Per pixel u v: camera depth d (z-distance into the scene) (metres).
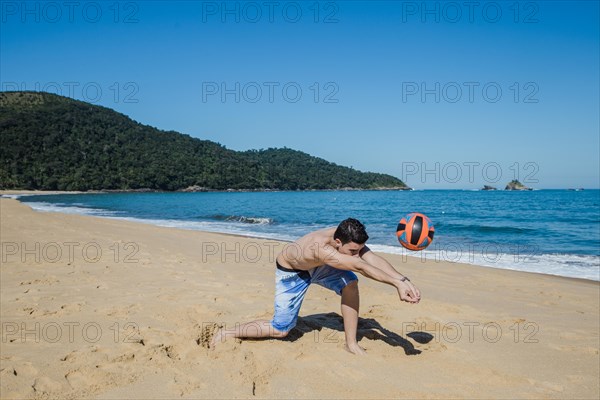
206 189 123.44
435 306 5.65
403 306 5.60
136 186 112.12
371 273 3.43
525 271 9.51
